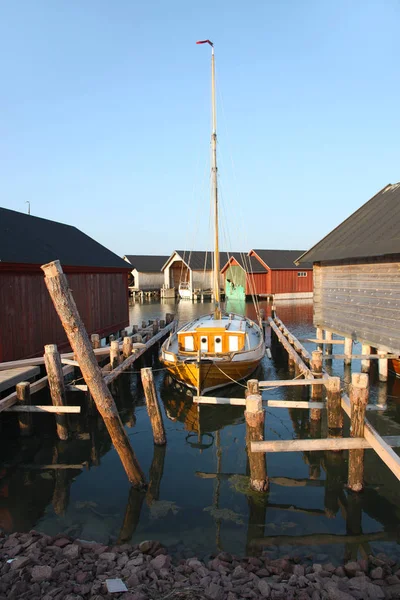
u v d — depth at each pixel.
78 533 5.45
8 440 8.44
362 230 12.24
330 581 4.20
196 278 45.81
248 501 6.17
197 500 6.23
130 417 10.09
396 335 10.12
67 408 8.11
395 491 6.34
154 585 4.10
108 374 9.73
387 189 14.22
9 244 10.76
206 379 10.44
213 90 15.39
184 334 12.09
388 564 4.62
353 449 6.16
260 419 6.22
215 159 15.45
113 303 17.11
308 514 5.82
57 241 14.40
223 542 5.21
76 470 7.30
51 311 12.08
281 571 4.46
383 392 10.95
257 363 12.03
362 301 11.80
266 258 41.31
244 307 34.75
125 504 6.16
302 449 6.02
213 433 8.95
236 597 3.93
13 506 6.18
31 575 4.19
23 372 8.88
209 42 15.03
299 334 20.38
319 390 9.12
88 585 4.08
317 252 13.91
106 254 17.83
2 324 9.65
